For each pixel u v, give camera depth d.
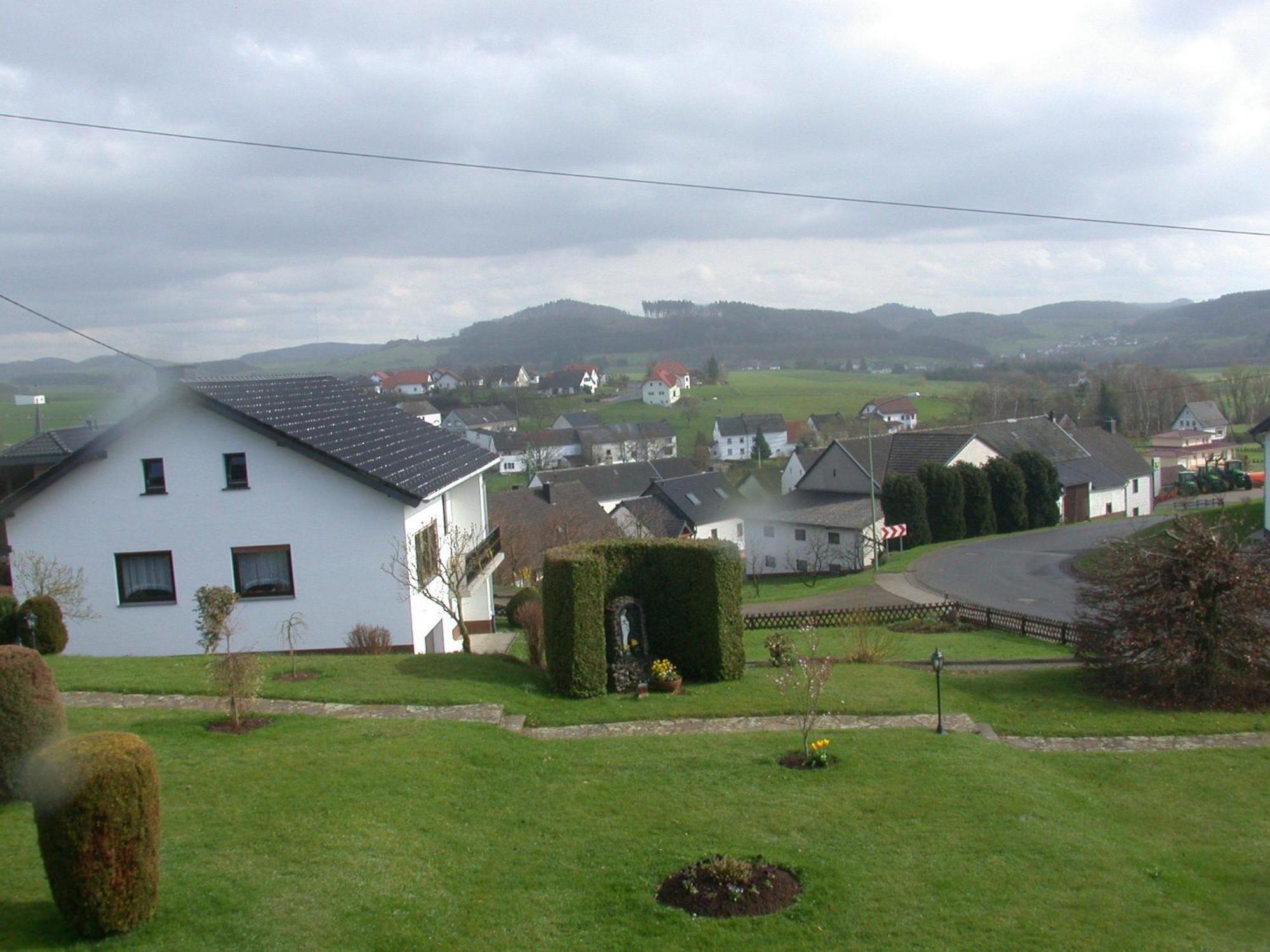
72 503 21.33
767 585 50.16
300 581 21.36
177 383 21.08
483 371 191.00
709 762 13.17
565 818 11.22
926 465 56.00
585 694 16.67
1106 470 67.62
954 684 18.91
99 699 15.21
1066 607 33.41
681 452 131.00
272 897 8.74
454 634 25.84
